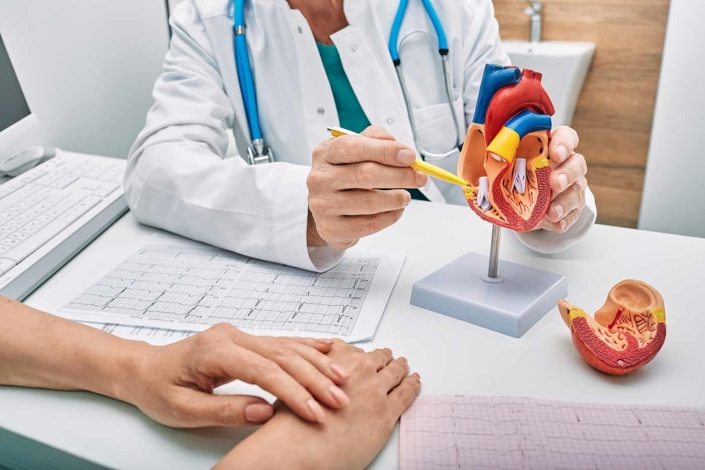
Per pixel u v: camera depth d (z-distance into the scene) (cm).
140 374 54
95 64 124
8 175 113
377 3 113
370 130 72
